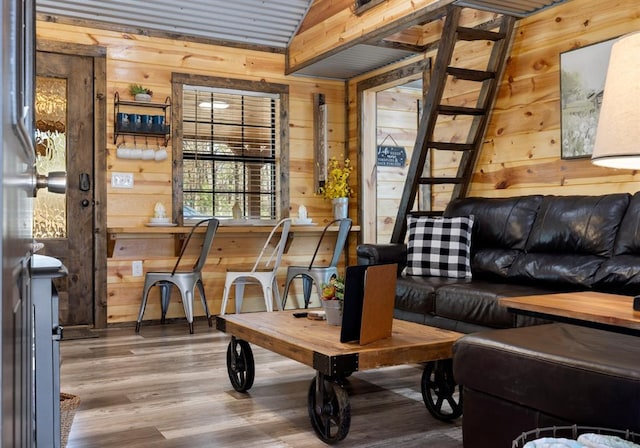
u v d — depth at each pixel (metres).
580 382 1.64
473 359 1.99
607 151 1.88
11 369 0.52
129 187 5.23
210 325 5.19
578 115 3.81
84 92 5.10
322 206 6.14
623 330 2.00
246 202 5.83
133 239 5.23
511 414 1.87
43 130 4.97
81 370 3.56
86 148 5.11
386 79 5.62
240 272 5.16
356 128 6.10
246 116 5.84
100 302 5.08
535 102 4.13
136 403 2.90
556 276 3.33
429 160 5.09
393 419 2.65
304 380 3.32
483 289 3.28
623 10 3.56
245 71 5.75
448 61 4.12
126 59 5.23
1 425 0.42
